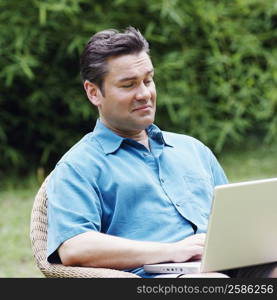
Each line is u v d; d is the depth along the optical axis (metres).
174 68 10.77
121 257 4.02
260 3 11.17
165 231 4.27
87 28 10.19
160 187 4.39
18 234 8.23
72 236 4.05
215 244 3.79
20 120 10.66
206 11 10.82
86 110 10.39
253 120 11.53
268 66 11.23
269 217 3.86
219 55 10.81
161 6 10.38
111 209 4.25
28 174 10.77
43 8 9.73
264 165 10.69
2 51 9.95
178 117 10.96
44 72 10.38
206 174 4.64
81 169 4.23
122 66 4.23
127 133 4.46
